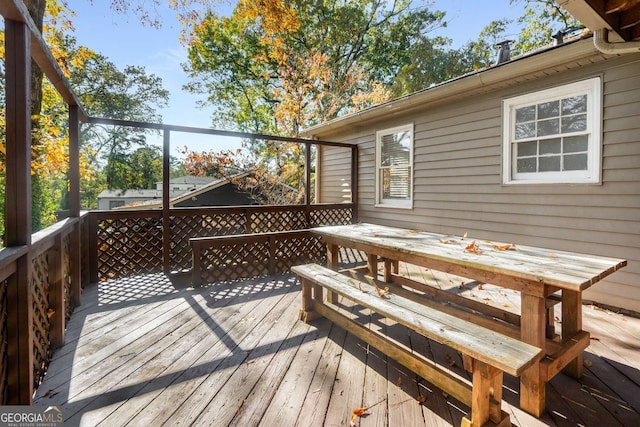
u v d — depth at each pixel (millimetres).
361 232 3357
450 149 4809
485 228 4367
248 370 2053
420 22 14719
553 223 3668
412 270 4645
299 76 12133
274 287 3957
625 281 3148
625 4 2191
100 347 2361
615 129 3186
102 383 1901
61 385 1879
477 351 1398
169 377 1969
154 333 2609
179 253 4797
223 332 2627
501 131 4145
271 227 5820
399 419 1596
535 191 3820
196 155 9367
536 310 1711
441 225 4980
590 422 1605
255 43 13867
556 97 3633
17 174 1555
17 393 1528
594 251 3348
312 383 1908
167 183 4516
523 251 2285
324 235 3410
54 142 6637
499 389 1498
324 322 2840
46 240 1955
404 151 5734
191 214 4871
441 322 1738
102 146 19594
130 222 4387
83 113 3523
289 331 2648
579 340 1912
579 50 3129
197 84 15547
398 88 14617
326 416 1619
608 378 1984
